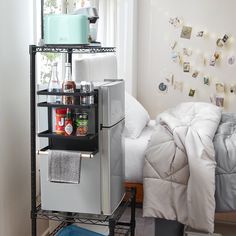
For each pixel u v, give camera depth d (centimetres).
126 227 293
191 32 494
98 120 230
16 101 254
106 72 328
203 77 497
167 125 310
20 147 262
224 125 332
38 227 279
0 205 238
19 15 252
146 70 513
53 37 235
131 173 318
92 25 263
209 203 270
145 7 504
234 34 484
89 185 235
